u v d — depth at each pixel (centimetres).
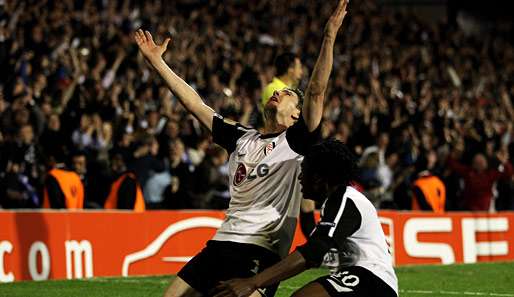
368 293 1891
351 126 6506
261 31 8519
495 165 6228
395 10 11881
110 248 4103
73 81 5556
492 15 12656
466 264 5122
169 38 2283
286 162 2042
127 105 5753
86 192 4822
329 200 1908
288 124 2108
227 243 2041
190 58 6819
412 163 6138
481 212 5466
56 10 6688
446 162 6091
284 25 8812
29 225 3853
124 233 4153
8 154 4719
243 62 7225
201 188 5047
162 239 4281
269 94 3347
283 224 2047
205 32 7612
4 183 4619
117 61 6334
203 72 6712
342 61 8150
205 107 2212
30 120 5138
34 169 4791
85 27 6612
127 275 4141
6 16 6569
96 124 5306
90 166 4878
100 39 6675
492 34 11738
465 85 9194
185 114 5925
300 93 2141
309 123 2006
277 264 1838
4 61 5834
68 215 3981
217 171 5106
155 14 7650
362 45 9069
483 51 10494
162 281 3903
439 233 5203
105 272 4075
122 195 4566
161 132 5259
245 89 6569
